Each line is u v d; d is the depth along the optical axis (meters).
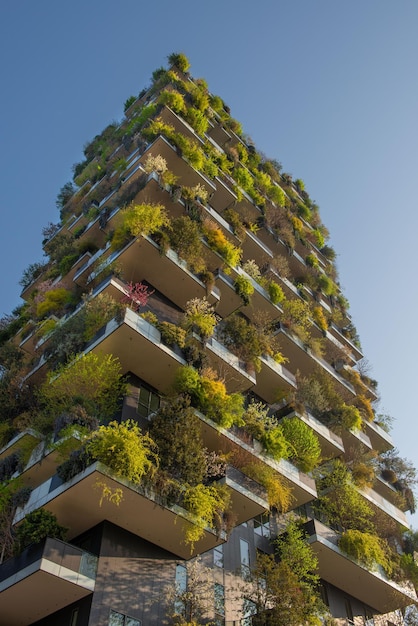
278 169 53.41
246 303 30.66
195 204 31.77
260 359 29.03
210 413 23.14
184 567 21.30
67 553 17.67
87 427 20.53
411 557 30.84
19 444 23.39
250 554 24.64
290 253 41.22
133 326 22.47
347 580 27.80
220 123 45.31
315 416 31.73
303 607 21.33
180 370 23.30
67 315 26.89
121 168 37.09
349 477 30.42
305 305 36.88
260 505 22.81
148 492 18.81
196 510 19.53
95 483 18.14
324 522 29.45
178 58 49.22
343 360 38.69
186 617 19.14
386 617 30.03
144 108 41.03
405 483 36.56
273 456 25.02
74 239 35.22
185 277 27.86
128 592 18.78
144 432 21.92
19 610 18.33
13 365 28.17
